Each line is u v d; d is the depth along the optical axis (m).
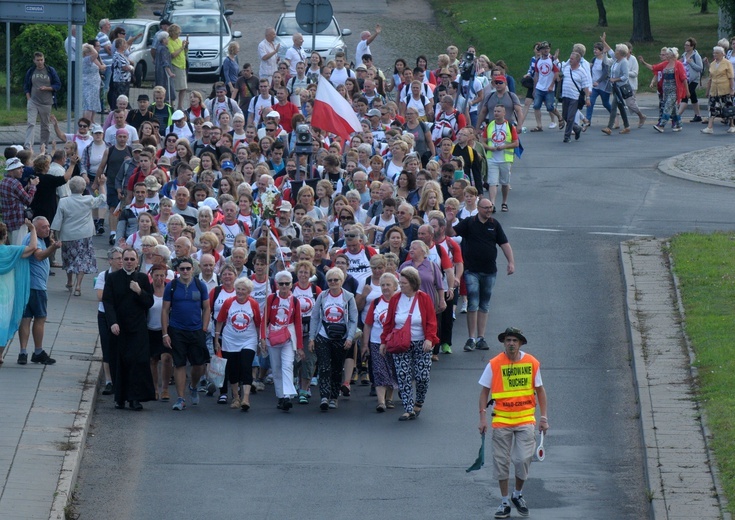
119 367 49.31
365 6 174.88
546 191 83.19
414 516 39.94
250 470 43.72
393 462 44.59
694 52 109.25
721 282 60.94
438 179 68.12
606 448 45.75
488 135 77.06
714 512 38.12
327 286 53.88
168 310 49.94
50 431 44.91
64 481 40.75
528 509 40.16
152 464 44.12
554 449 45.69
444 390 52.16
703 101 120.31
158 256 50.31
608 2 176.62
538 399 40.41
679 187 83.44
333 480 42.84
